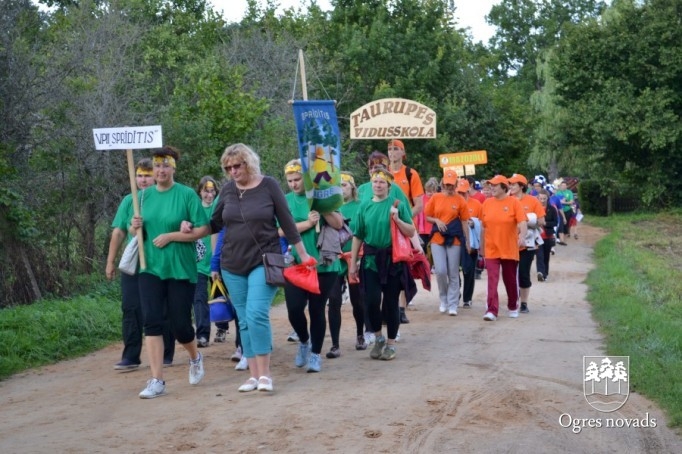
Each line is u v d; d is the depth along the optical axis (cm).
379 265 980
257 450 640
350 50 3169
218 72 2117
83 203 1634
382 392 816
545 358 988
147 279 830
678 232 3578
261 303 810
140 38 2303
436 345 1093
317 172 927
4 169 1407
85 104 1666
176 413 755
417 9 3394
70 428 719
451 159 2169
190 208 837
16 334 1087
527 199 1426
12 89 1559
